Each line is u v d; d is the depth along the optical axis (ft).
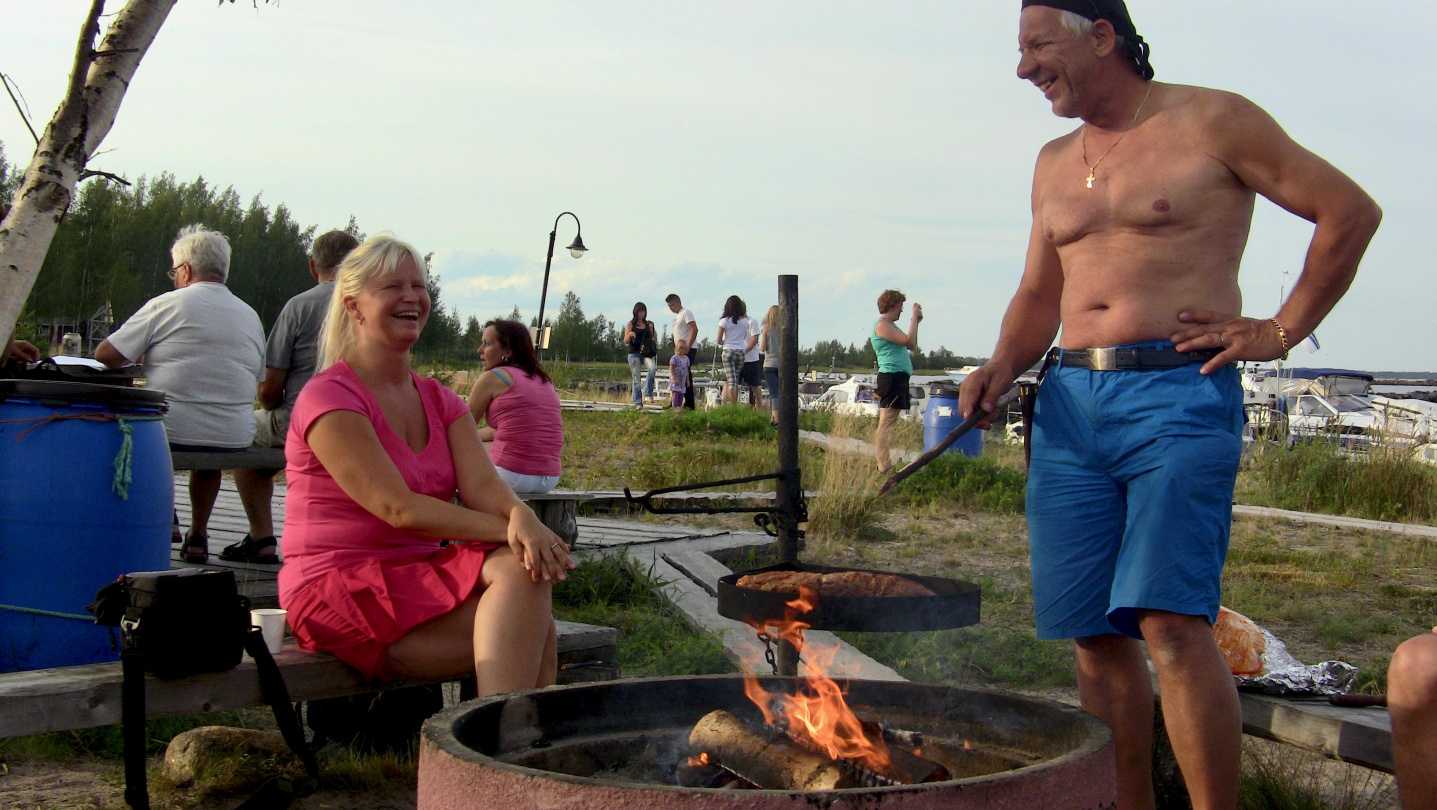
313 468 11.18
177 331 18.58
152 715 9.59
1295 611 21.88
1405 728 8.08
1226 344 9.25
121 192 265.75
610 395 90.02
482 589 10.82
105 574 12.66
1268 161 9.24
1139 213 9.69
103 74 13.43
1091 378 9.84
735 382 64.39
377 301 11.43
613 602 20.86
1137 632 9.55
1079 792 6.20
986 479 35.94
